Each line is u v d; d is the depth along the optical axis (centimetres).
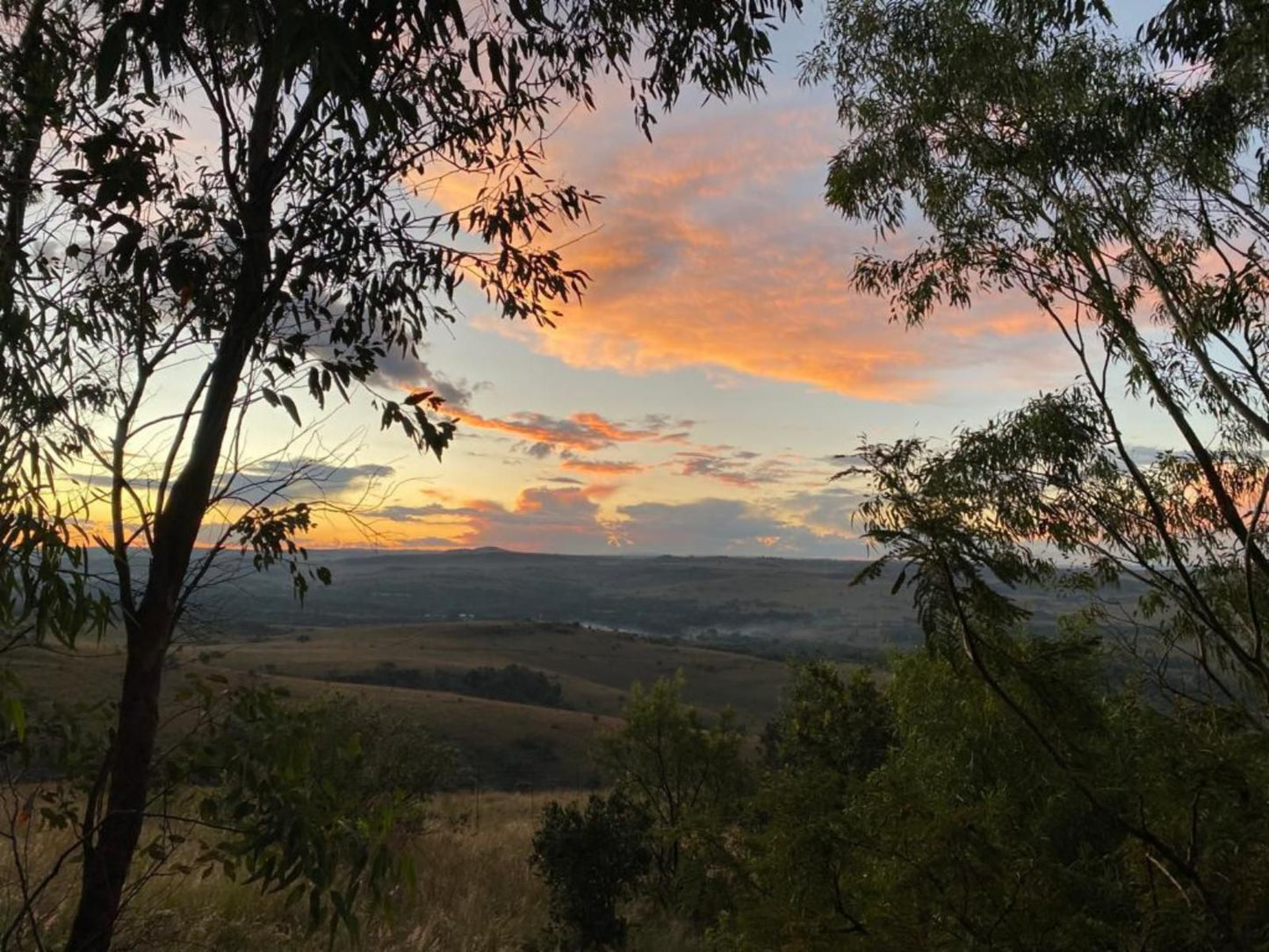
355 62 214
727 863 459
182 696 251
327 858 242
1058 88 648
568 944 810
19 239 240
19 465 213
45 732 234
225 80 280
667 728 1186
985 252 722
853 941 363
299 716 255
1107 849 404
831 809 404
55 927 362
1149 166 633
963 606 420
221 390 263
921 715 534
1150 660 578
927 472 446
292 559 283
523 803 2189
